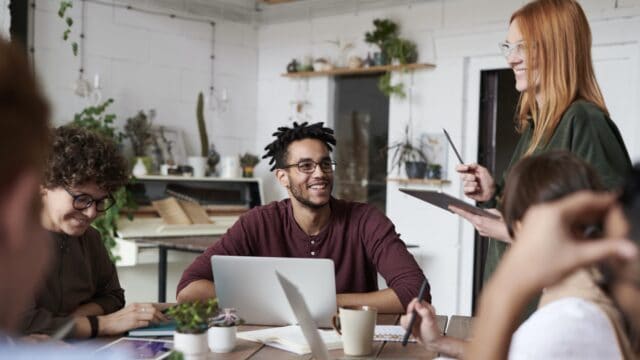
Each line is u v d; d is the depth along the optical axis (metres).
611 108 4.06
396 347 1.68
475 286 4.60
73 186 1.75
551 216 0.50
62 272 1.86
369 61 4.89
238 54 5.51
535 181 0.94
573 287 0.88
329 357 1.53
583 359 0.82
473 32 4.50
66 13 4.58
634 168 0.60
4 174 0.32
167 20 5.11
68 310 1.88
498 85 4.50
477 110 4.54
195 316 1.51
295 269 1.84
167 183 4.84
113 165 1.81
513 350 0.86
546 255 0.50
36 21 4.43
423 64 4.63
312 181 2.20
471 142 4.57
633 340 0.82
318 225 2.29
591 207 0.50
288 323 1.91
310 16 5.30
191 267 2.24
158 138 5.04
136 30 4.94
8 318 0.35
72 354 0.46
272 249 2.29
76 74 4.64
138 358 1.50
